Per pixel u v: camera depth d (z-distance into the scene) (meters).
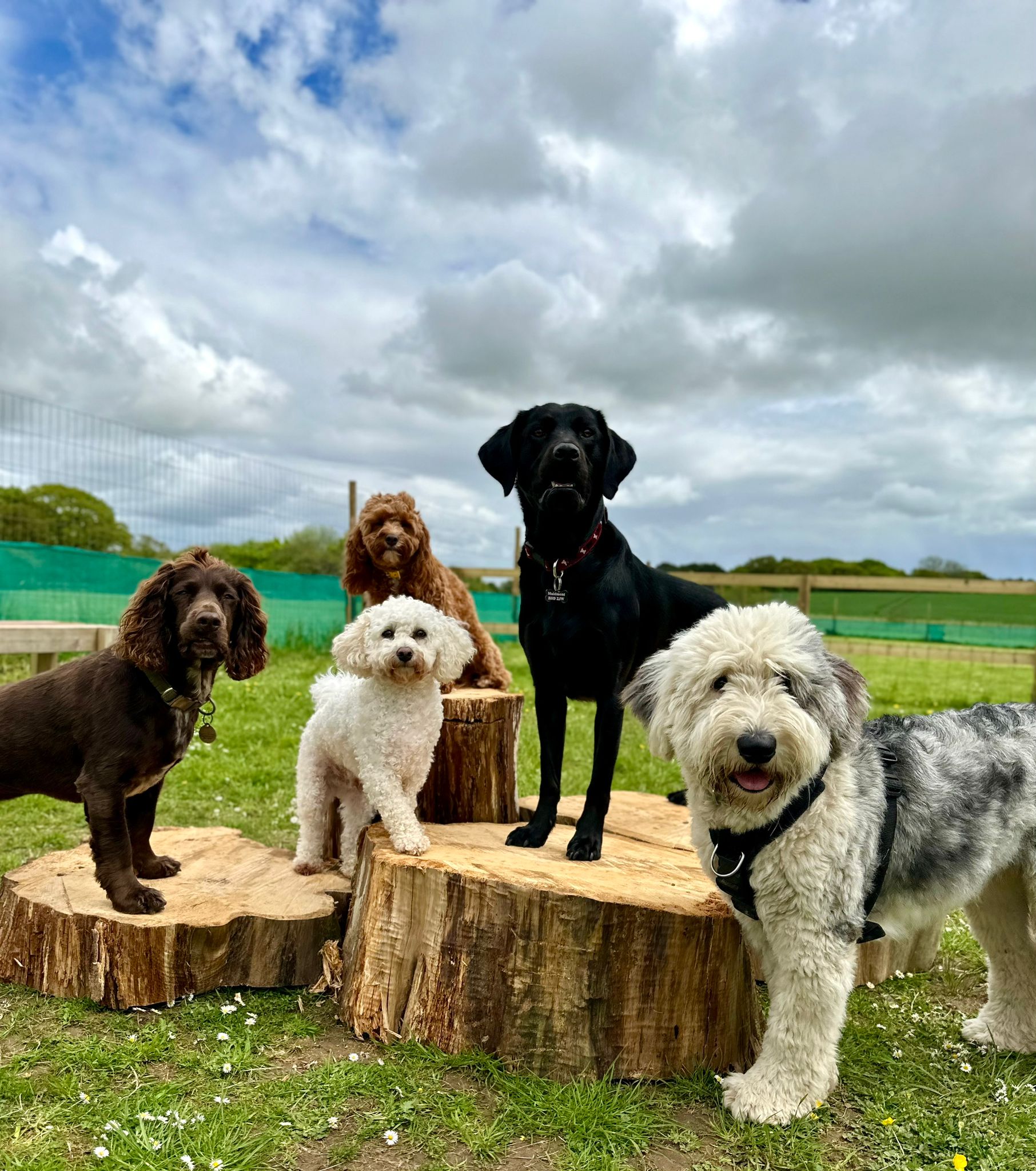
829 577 11.52
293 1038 2.81
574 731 8.62
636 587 3.76
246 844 4.05
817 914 2.47
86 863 3.57
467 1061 2.65
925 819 2.70
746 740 2.34
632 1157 2.30
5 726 3.18
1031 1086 2.72
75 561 10.51
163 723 3.19
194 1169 2.11
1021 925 3.10
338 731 3.44
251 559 16.28
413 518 5.12
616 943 2.65
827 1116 2.50
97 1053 2.61
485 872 2.83
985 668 19.06
